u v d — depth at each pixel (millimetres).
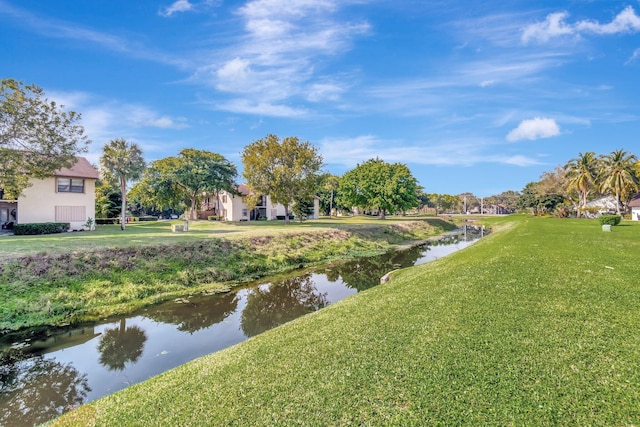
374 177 47469
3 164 17703
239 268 16922
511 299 6836
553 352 4695
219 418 4133
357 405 4082
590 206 57812
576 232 20094
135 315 10906
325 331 6688
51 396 6328
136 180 27000
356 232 29344
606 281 7469
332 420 3875
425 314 6691
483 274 8992
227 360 6008
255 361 5711
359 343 5773
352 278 16656
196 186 41562
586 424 3383
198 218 50625
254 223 37000
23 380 6914
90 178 25438
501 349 4914
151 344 8695
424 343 5398
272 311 11484
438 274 10242
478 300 7012
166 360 7770
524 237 17578
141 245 15508
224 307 11852
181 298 12766
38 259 12242
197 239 18375
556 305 6293
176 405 4574
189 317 10797
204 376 5414
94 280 12367
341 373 4836
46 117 19328
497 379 4223
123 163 25250
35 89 18875
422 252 25281
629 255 10562
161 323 10266
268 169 33500
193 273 14898
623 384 3881
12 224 24906
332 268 19125
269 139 33594
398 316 6832
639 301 6172
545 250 12008
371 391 4320
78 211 25203
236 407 4328
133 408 4660
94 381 6859
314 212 51531
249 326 10031
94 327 9859
